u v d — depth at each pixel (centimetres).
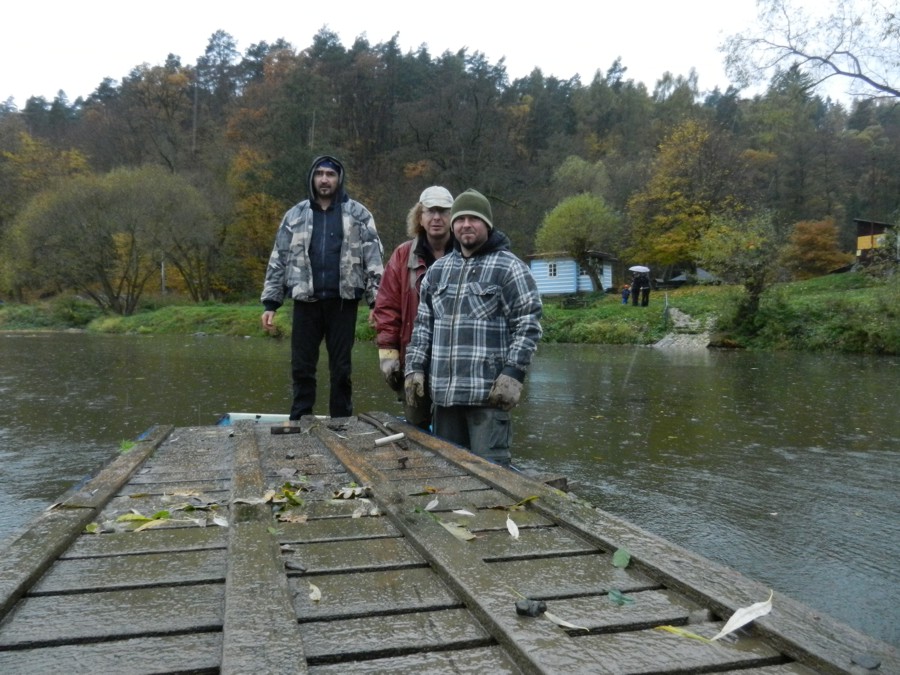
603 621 148
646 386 1052
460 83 5322
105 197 3716
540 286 4144
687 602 161
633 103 6781
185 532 217
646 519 387
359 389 970
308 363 529
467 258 386
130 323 3331
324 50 6341
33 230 3684
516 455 554
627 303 3028
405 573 181
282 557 189
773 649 137
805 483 464
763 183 5138
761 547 342
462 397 374
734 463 523
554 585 171
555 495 253
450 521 228
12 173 4956
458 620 152
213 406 777
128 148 5612
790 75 2000
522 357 363
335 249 515
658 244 3825
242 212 4834
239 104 6006
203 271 4744
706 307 2486
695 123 4053
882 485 459
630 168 4481
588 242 3812
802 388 1018
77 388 952
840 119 6525
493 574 170
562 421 721
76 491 261
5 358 1534
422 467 321
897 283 1823
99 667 129
